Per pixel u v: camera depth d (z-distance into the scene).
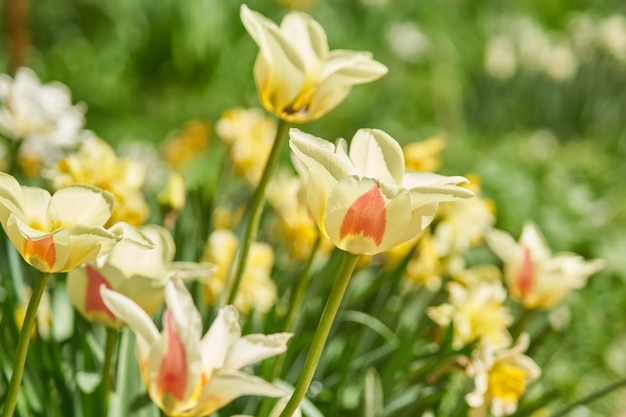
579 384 1.93
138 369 1.17
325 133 3.41
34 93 1.47
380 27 4.31
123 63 3.74
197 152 2.26
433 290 1.49
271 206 1.64
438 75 3.97
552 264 1.33
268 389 0.96
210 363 0.98
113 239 1.00
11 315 1.23
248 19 1.15
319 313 1.40
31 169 1.54
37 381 1.21
